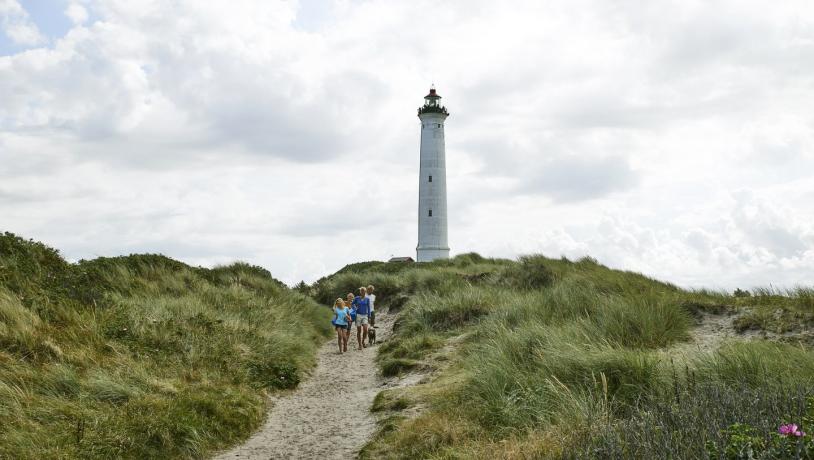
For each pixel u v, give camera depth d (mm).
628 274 16453
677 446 4105
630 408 5844
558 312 11617
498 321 11961
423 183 50219
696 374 6629
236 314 14484
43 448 6141
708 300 11414
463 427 6672
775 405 4672
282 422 8859
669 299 10805
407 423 7348
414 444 6566
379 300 21891
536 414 6512
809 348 8000
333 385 11203
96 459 6227
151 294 14430
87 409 7316
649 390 6500
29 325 8828
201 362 10211
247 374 10516
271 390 10445
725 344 8047
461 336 12648
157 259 17672
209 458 7184
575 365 7504
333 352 15023
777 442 3787
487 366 8281
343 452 7203
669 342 9172
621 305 10172
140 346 10000
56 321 9641
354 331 18609
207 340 11297
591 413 5836
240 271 21203
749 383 6203
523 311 12367
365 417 8648
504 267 20281
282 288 22000
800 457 3629
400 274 25109
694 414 4777
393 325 17203
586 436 5137
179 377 9375
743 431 4129
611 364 7141
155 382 8664
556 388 6836
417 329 14555
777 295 11164
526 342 9172
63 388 7730
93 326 9945
